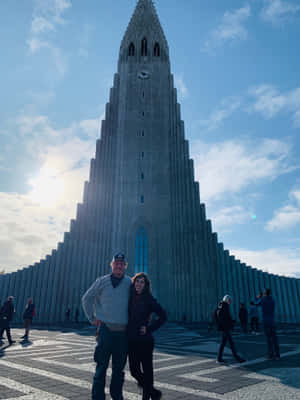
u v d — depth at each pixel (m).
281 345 12.35
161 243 40.22
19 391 5.23
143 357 4.16
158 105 48.03
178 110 49.00
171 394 5.11
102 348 4.06
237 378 6.33
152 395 4.13
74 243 39.94
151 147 45.19
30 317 16.03
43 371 6.97
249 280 41.41
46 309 37.34
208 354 9.98
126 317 4.26
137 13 55.44
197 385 5.75
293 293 42.28
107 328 4.17
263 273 42.28
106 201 42.44
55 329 24.53
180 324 32.56
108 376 6.70
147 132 46.16
